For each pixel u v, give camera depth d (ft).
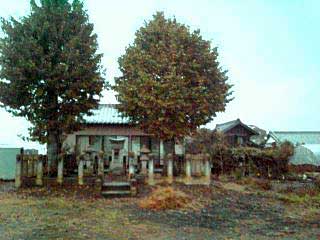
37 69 57.21
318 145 124.36
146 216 40.65
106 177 65.05
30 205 44.70
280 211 46.65
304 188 68.44
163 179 63.21
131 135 86.79
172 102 65.26
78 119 64.85
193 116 69.67
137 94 67.31
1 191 54.24
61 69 57.98
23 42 57.77
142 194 54.49
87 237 30.30
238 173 81.66
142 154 66.44
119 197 52.80
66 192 54.39
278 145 111.55
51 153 62.69
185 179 62.34
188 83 68.64
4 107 60.85
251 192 62.23
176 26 72.38
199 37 71.97
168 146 70.59
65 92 59.21
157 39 71.77
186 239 30.58
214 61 71.87
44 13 60.23
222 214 43.45
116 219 38.42
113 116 88.22
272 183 78.38
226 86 72.59
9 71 57.57
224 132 114.32
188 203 48.60
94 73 61.82
